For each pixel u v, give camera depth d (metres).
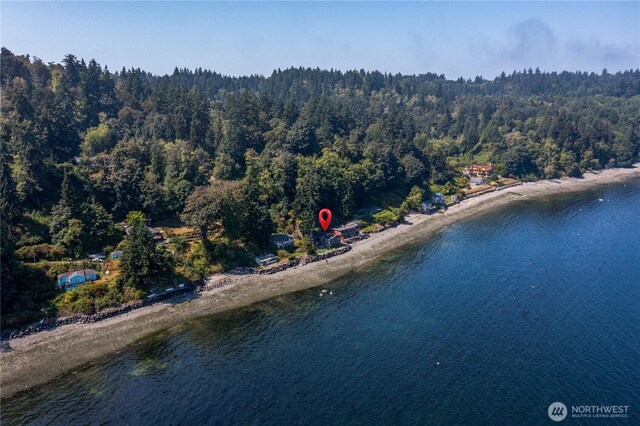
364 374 68.12
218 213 104.25
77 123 152.88
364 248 122.44
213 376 68.00
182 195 124.81
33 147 108.50
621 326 80.12
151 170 134.62
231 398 62.94
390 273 106.94
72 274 87.75
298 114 193.50
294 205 127.38
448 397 62.75
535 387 64.44
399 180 169.38
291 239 118.31
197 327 82.25
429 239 131.62
